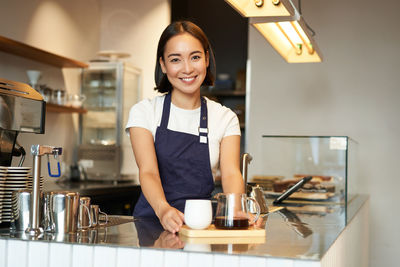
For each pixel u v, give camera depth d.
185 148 1.97
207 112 2.01
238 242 1.42
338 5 4.50
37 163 1.55
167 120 1.98
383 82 4.39
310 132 4.52
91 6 4.94
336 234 1.64
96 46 5.04
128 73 4.64
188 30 1.79
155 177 1.84
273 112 4.61
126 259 1.33
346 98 4.46
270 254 1.25
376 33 4.42
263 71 4.65
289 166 3.01
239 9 2.20
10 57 3.81
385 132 4.38
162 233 1.56
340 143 2.85
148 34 4.96
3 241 1.45
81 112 4.31
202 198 2.02
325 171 2.88
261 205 2.29
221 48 6.01
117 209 3.97
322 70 4.52
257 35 4.67
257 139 4.63
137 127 1.94
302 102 4.55
